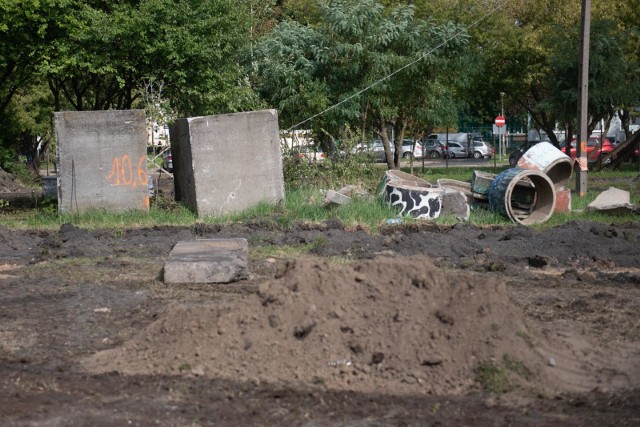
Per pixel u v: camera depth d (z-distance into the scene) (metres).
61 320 9.11
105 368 7.30
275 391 6.68
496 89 45.75
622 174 35.41
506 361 7.00
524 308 9.54
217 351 7.28
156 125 20.33
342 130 22.88
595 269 12.38
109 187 18.02
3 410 6.30
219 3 22.53
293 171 21.20
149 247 14.11
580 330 8.43
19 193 32.03
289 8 40.03
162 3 21.25
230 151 17.86
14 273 11.99
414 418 6.13
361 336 7.17
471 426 5.97
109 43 21.31
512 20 44.41
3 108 25.70
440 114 27.94
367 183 20.75
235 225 16.02
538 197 18.08
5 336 8.47
